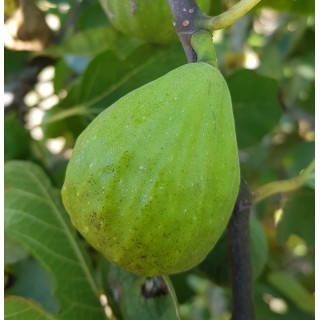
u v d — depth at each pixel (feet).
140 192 0.28
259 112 0.51
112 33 0.53
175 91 0.29
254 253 0.41
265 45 0.77
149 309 0.37
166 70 0.45
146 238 0.29
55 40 0.53
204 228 0.29
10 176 0.42
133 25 0.41
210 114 0.29
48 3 0.56
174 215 0.28
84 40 0.54
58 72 0.57
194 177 0.29
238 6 0.30
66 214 0.41
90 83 0.45
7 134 0.48
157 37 0.42
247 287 0.35
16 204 0.41
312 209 0.47
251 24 0.76
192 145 0.29
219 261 0.42
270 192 0.38
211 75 0.30
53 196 0.42
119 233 0.29
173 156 0.28
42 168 0.47
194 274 0.45
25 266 0.47
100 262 0.41
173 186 0.28
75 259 0.40
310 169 0.39
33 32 0.51
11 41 0.51
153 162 0.28
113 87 0.46
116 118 0.30
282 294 0.58
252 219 0.42
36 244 0.39
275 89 0.50
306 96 0.77
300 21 0.73
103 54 0.44
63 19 0.61
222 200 0.29
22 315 0.35
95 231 0.30
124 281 0.39
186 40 0.31
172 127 0.29
